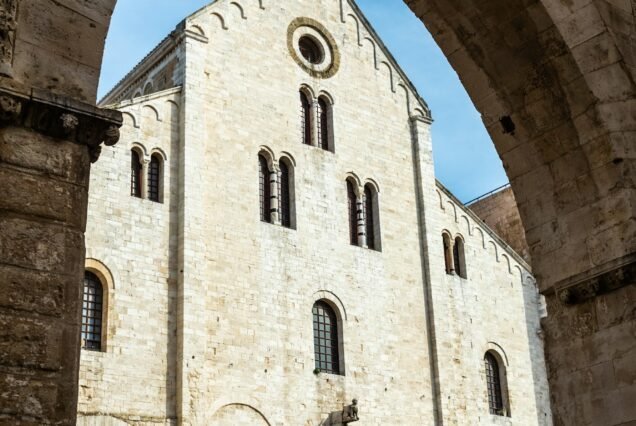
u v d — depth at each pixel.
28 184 9.28
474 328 47.94
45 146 9.52
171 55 42.00
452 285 47.78
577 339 13.88
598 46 14.29
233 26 43.25
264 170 42.53
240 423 37.12
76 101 9.66
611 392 13.23
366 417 41.62
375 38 50.12
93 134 9.86
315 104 45.78
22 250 9.02
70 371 8.90
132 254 36.22
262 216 41.56
